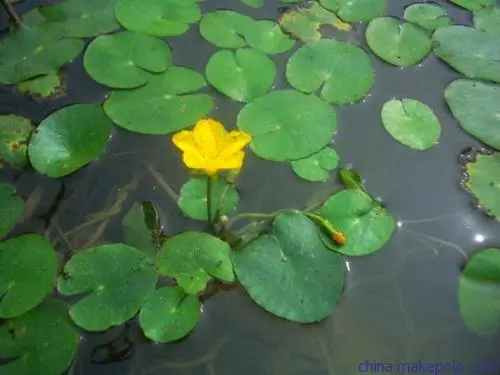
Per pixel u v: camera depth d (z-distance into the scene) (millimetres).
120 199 520
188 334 477
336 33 604
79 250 500
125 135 542
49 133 534
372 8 620
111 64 565
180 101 552
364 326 487
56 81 562
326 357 478
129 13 593
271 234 503
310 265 495
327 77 576
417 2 635
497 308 490
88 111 542
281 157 536
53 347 463
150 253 497
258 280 489
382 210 519
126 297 478
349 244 504
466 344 484
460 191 537
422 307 495
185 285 483
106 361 467
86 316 472
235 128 547
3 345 463
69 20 591
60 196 520
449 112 572
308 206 523
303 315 482
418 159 549
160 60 572
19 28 583
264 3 620
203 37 591
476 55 600
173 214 515
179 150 540
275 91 562
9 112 548
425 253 512
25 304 474
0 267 486
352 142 553
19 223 509
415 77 589
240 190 528
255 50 584
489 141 557
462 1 635
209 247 496
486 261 503
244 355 475
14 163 528
